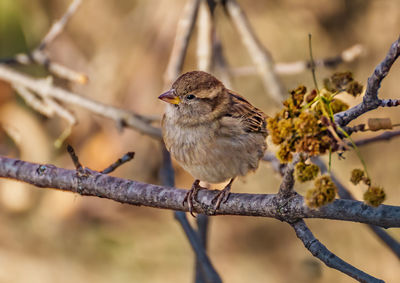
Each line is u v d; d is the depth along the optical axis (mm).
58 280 10758
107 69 11734
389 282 10906
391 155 11531
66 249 11234
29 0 10766
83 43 12320
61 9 11750
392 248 7008
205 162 6500
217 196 5453
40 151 11117
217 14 12617
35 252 11211
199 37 8883
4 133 10719
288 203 4812
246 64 13031
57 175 5773
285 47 12664
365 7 12047
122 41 11938
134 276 10852
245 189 12438
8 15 10188
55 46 11547
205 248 7504
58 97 8602
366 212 4484
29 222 11570
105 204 11930
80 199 11844
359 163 11555
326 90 4285
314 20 12508
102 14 12305
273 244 12641
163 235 11711
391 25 11773
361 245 11383
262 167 12492
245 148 6480
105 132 11523
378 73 4004
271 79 9086
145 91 11758
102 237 11422
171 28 11719
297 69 9453
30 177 5844
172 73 8180
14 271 10758
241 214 5281
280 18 12680
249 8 12758
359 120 11398
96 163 11383
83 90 11523
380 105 4137
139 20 11945
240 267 12109
